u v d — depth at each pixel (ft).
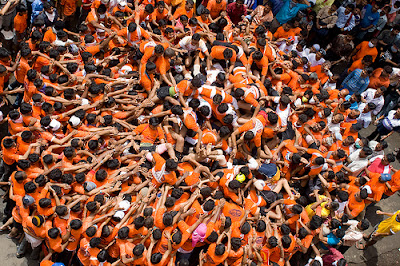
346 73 30.22
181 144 19.98
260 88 22.13
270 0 29.32
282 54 26.40
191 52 24.13
